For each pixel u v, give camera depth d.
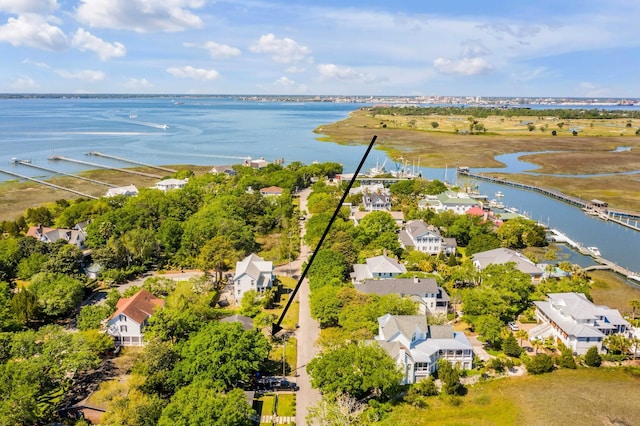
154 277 89.12
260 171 189.25
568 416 56.28
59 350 56.47
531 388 61.75
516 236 118.69
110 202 128.25
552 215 151.25
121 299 75.69
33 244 93.00
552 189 183.50
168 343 62.69
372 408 55.47
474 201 145.88
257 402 56.84
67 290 76.44
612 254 115.44
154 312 68.25
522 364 67.12
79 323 70.12
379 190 159.38
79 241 103.81
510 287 81.81
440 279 88.56
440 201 144.25
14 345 57.62
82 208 120.75
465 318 76.94
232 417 45.47
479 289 80.19
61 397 55.03
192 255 99.81
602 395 60.47
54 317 76.88
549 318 75.25
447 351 64.62
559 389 61.56
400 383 61.19
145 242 97.31
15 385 50.12
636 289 94.56
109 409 49.94
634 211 151.12
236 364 55.72
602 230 135.75
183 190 142.38
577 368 66.56
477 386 61.97
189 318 66.50
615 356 68.38
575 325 70.44
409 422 54.38
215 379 54.41
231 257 91.12
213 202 127.25
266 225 124.25
